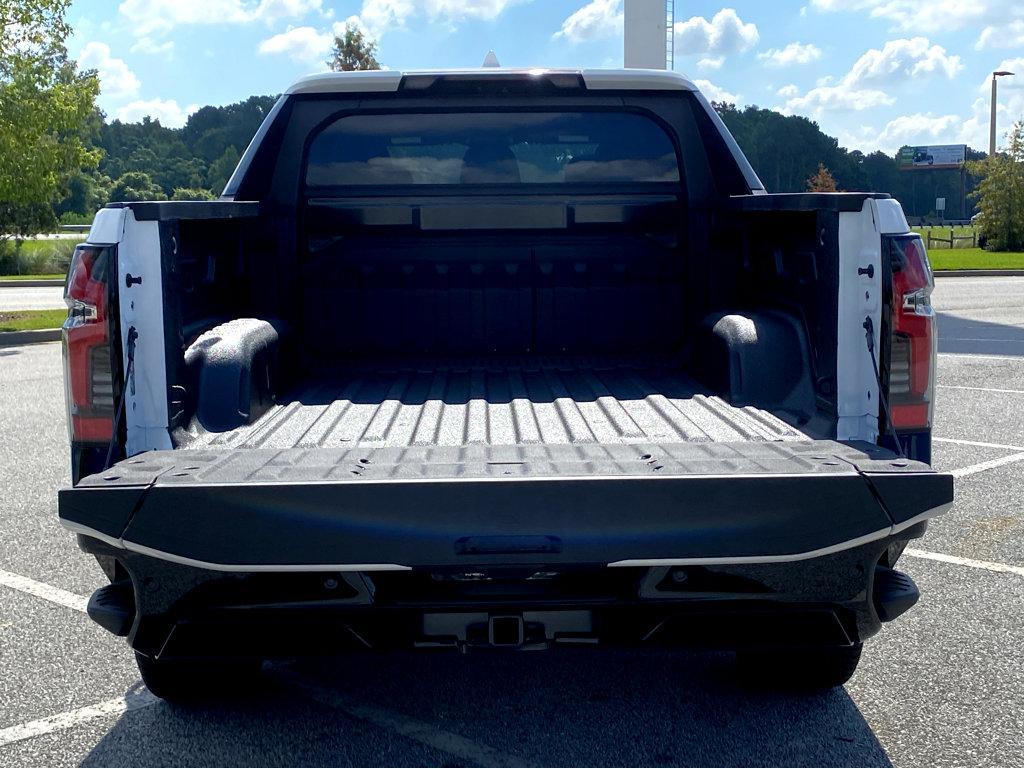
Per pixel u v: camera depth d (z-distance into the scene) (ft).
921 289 10.29
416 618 9.25
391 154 14.65
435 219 14.71
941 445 25.26
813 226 11.48
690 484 8.70
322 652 9.37
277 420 11.81
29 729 11.21
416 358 14.96
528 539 8.70
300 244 14.69
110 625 9.59
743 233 14.14
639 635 9.34
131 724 11.30
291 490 8.70
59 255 116.98
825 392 11.10
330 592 9.12
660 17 84.28
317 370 14.82
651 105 14.61
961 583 15.75
